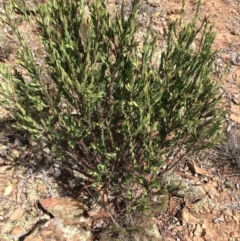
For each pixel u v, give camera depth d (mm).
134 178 2939
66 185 3191
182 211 3158
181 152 3482
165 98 2645
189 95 2486
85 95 2350
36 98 2463
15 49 4137
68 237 2867
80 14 2408
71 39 2516
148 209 2797
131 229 2850
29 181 3191
